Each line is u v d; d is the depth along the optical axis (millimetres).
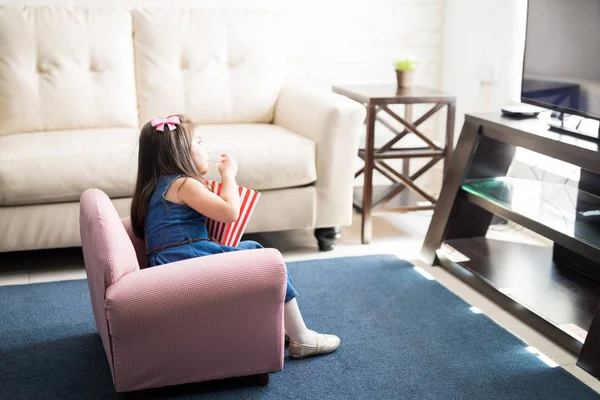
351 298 2742
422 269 3066
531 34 2840
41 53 3301
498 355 2322
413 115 4230
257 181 3021
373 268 3053
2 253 3221
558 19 2662
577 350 2334
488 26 3797
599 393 2113
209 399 2041
